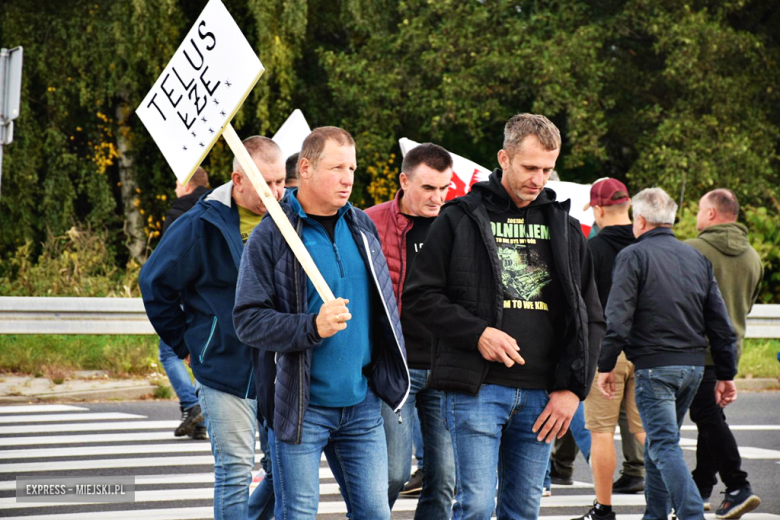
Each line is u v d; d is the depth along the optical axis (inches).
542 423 311.4
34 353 830.5
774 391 865.5
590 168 1608.0
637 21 1433.3
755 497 447.2
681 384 407.8
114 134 1443.2
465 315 305.1
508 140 315.6
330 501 487.2
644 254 410.9
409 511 468.4
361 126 1419.8
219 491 346.6
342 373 289.7
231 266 358.3
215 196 364.2
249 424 351.6
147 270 360.5
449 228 317.1
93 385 776.3
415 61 1427.2
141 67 1350.9
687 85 1433.3
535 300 313.1
